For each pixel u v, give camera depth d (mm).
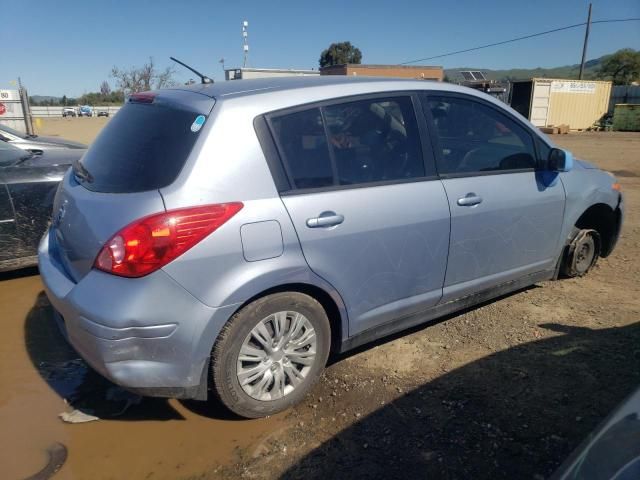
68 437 2748
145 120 2955
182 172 2512
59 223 3045
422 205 3160
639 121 30547
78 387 3221
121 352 2424
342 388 3119
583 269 4719
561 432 2674
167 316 2424
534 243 3920
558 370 3244
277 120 2762
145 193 2514
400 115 3217
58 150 5359
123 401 3072
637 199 8648
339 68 30828
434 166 3291
